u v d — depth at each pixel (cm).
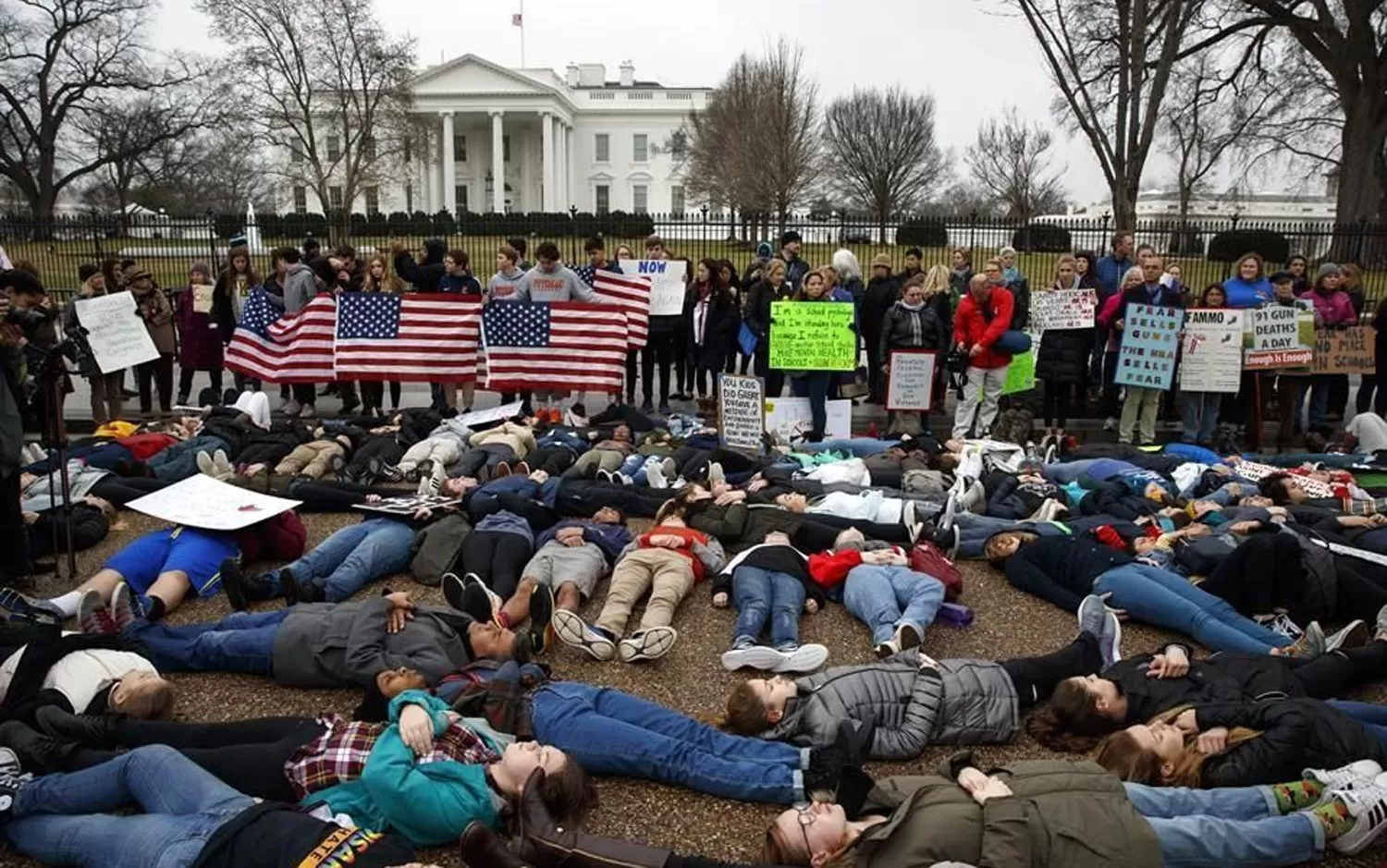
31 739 416
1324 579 574
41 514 701
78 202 6347
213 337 1195
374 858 329
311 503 782
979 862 344
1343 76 2598
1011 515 780
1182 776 412
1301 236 1770
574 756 423
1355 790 380
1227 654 500
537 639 530
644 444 970
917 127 4022
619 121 7850
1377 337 1139
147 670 468
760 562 607
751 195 3441
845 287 1256
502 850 333
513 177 7450
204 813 356
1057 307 1082
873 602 570
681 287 1210
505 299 1121
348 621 502
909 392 1086
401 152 4834
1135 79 1658
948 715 459
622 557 634
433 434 947
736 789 409
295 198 5566
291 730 414
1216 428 1104
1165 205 5312
